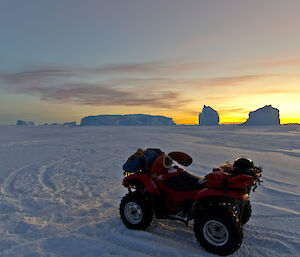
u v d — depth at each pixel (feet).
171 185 12.02
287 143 66.74
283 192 19.38
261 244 10.87
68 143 71.05
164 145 63.21
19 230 13.33
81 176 27.07
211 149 52.80
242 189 9.92
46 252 10.66
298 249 10.39
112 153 47.42
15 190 21.83
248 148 54.49
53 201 18.29
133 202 12.51
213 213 9.82
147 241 11.27
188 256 9.95
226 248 9.53
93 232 12.50
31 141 79.05
